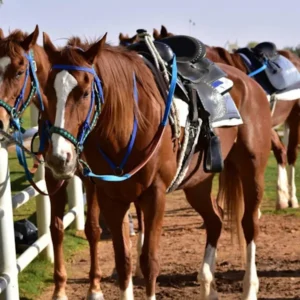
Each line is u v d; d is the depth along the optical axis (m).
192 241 12.52
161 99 7.49
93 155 7.24
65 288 9.43
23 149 7.54
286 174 15.83
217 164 8.09
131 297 7.70
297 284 9.59
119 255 7.54
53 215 8.95
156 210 7.27
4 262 7.59
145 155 7.11
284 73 14.30
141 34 7.98
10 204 7.59
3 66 8.98
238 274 10.16
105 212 7.52
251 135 8.95
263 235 12.85
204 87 8.27
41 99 8.74
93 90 6.54
